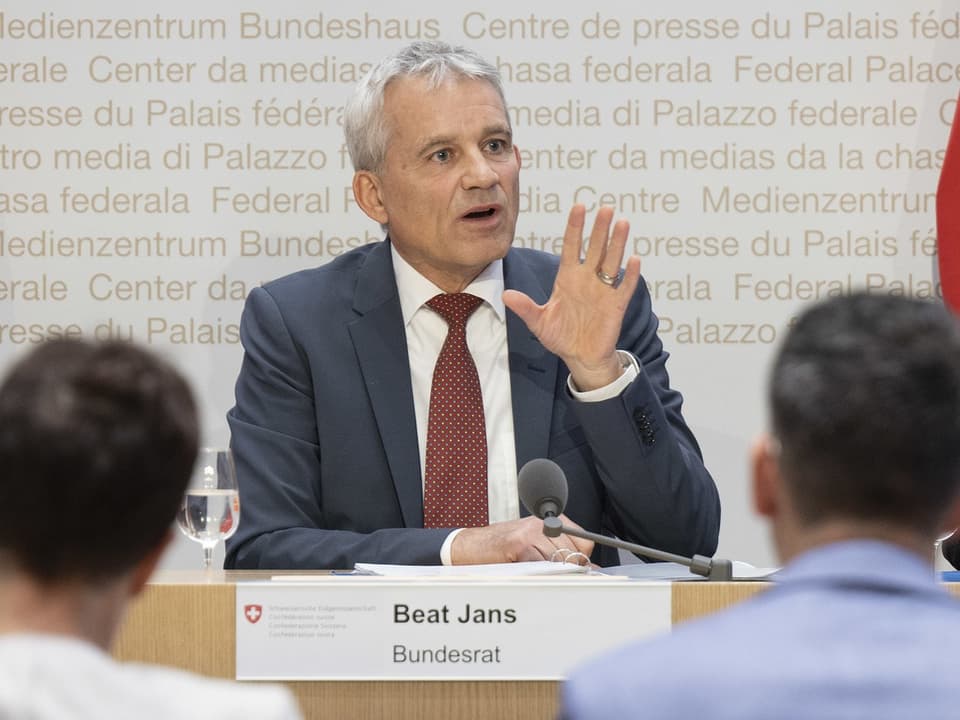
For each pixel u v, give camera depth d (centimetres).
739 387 643
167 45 640
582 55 641
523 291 515
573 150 642
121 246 639
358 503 485
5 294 637
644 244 643
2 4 638
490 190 492
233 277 641
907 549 175
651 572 399
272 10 641
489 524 485
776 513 188
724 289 643
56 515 166
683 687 158
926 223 643
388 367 496
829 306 184
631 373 456
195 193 641
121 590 175
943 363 172
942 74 644
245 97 641
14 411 167
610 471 457
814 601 166
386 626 327
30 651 156
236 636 329
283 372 498
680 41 643
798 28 643
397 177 498
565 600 328
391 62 509
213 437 640
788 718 154
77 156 639
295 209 641
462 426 490
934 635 160
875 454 171
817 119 643
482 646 327
